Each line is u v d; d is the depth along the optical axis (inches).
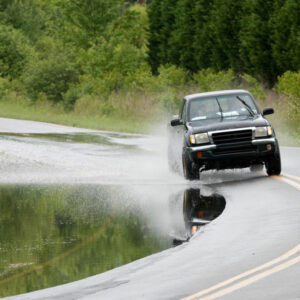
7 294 752.3
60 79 4805.6
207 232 1018.1
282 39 3983.8
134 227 1096.2
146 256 893.8
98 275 810.8
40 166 1934.1
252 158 1558.8
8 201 1405.0
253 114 1640.0
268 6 4195.4
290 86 3100.4
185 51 5221.5
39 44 7160.4
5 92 5265.8
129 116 3895.2
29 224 1157.7
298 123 2861.7
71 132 3016.7
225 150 1550.2
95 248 955.3
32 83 4815.5
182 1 5270.7
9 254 938.1
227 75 4008.4
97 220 1173.1
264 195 1325.0
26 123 3459.6
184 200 1344.7
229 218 1115.9
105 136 2866.6
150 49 5826.8
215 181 1585.9
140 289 730.2
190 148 1566.2
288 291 676.1
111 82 4611.2
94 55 5177.2
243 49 4328.3
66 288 761.6
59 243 999.6
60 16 7716.5
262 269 775.7
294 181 1486.2
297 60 3814.0
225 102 1675.7
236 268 792.3
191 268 810.2
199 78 4220.0
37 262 890.7
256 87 3494.1
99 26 6737.2
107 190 1530.5
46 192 1515.7
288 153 2133.4
